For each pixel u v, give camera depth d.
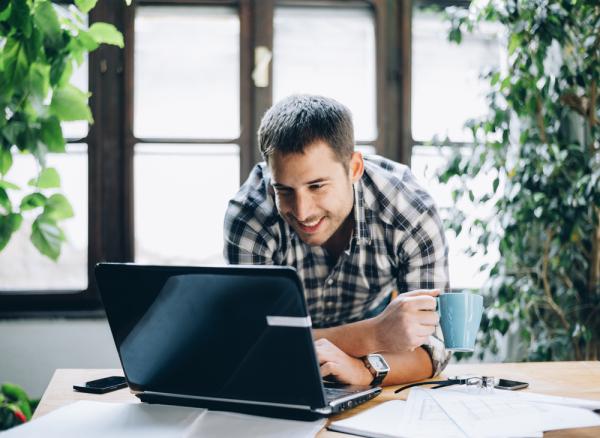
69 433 0.88
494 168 2.41
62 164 2.61
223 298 0.90
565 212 2.27
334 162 1.22
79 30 1.59
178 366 0.99
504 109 2.34
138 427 0.90
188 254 2.67
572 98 2.35
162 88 2.67
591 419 0.91
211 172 2.68
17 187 1.59
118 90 2.63
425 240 1.47
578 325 2.29
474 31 2.76
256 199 1.48
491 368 1.36
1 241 1.53
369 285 1.59
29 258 2.61
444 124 2.75
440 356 1.28
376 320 1.25
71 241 2.62
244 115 2.65
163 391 1.02
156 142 2.63
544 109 2.39
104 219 2.63
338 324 1.69
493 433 0.84
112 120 2.63
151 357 1.00
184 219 2.67
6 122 1.52
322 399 0.90
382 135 2.68
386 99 2.70
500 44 2.69
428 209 1.47
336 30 2.73
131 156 2.62
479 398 1.04
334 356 1.18
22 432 0.88
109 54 2.62
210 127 2.68
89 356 2.58
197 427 0.91
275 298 0.87
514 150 2.60
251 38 2.66
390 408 0.99
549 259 2.46
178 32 2.68
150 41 2.67
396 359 1.22
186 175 2.67
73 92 1.57
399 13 2.71
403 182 1.51
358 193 1.46
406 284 1.48
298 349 0.88
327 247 1.53
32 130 1.54
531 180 2.30
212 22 2.69
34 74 1.53
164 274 0.93
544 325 2.45
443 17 2.42
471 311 1.12
